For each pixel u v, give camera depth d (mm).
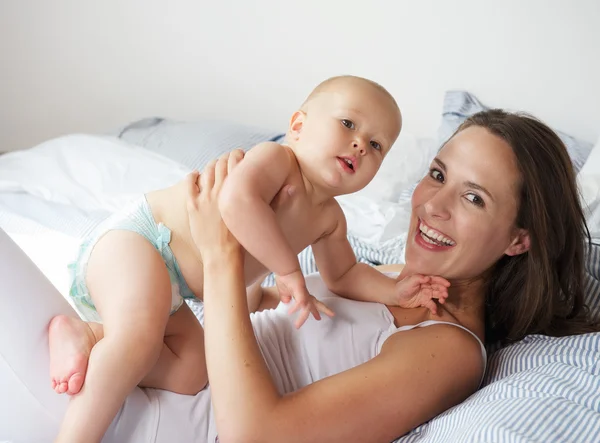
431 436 1160
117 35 3264
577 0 2662
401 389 1191
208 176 1217
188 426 1207
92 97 3365
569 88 2738
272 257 1154
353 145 1206
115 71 3312
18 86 3385
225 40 3156
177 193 1240
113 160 2521
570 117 2760
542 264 1393
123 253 1168
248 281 1321
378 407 1170
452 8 2816
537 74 2768
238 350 1124
